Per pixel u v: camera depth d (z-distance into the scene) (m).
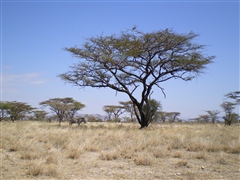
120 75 25.19
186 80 24.91
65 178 6.61
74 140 11.69
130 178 6.68
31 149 9.88
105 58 21.89
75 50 22.81
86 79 23.62
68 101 44.50
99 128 19.95
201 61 22.70
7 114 43.00
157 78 24.08
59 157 8.84
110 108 55.66
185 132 16.83
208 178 6.63
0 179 6.39
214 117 52.59
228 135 15.37
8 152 9.56
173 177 6.76
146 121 23.86
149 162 8.11
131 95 23.86
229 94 41.00
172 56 23.59
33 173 6.81
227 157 9.14
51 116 48.78
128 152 9.52
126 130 18.61
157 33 21.67
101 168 7.61
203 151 10.02
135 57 23.33
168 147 10.78
